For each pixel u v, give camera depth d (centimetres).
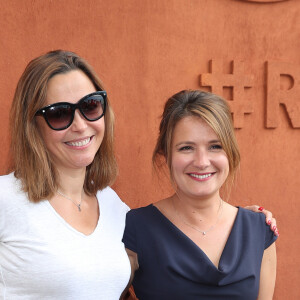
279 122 304
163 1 270
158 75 273
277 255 309
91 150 171
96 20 256
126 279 171
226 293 174
